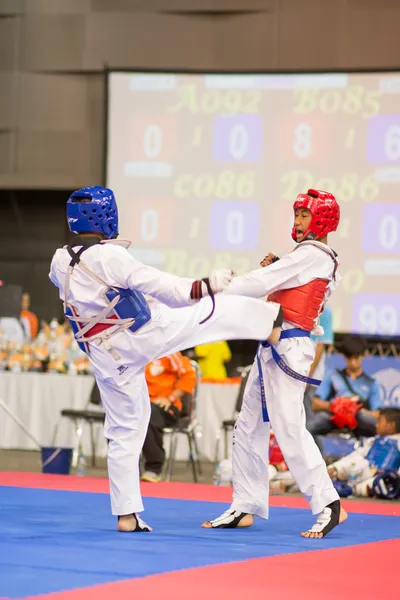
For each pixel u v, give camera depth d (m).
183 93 13.95
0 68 15.44
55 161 15.30
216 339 5.45
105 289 5.29
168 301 5.22
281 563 4.59
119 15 15.02
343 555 4.95
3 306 12.43
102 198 5.43
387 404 11.68
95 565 4.28
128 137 14.08
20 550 4.61
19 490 7.61
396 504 8.42
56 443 11.62
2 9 15.40
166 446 11.38
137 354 5.33
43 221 15.82
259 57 14.55
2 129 15.40
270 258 5.95
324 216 5.80
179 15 14.81
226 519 5.88
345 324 13.45
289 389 5.71
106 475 10.22
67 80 15.27
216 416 11.16
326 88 13.58
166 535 5.39
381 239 13.38
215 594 3.77
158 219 14.00
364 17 14.29
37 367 12.02
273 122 13.71
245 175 13.79
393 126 13.37
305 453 5.69
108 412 5.48
